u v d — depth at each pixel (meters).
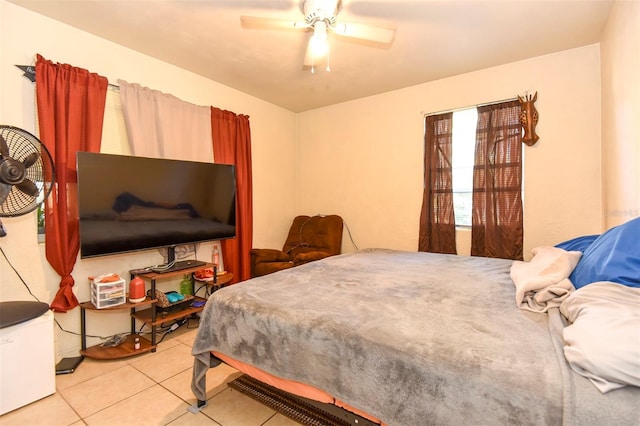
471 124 3.22
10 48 2.04
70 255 2.23
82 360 2.23
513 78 2.96
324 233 3.95
